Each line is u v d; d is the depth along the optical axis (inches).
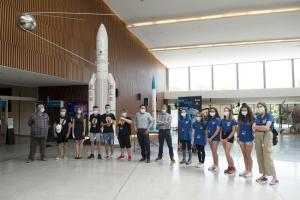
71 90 495.8
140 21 550.6
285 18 527.5
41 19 345.1
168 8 488.7
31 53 327.6
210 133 246.7
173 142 510.9
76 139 298.0
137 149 384.5
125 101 583.5
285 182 203.3
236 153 352.8
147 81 769.6
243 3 466.9
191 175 224.4
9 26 295.4
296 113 853.8
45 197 167.2
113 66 518.3
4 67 293.0
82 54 435.5
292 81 893.8
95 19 470.3
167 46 736.3
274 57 861.8
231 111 236.2
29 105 550.6
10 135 440.1
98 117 306.2
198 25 568.4
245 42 692.1
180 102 375.9
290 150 389.1
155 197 168.2
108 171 238.1
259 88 888.9
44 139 291.3
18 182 200.8
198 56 849.5
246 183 199.9
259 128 201.3
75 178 213.0
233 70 960.9
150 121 288.4
